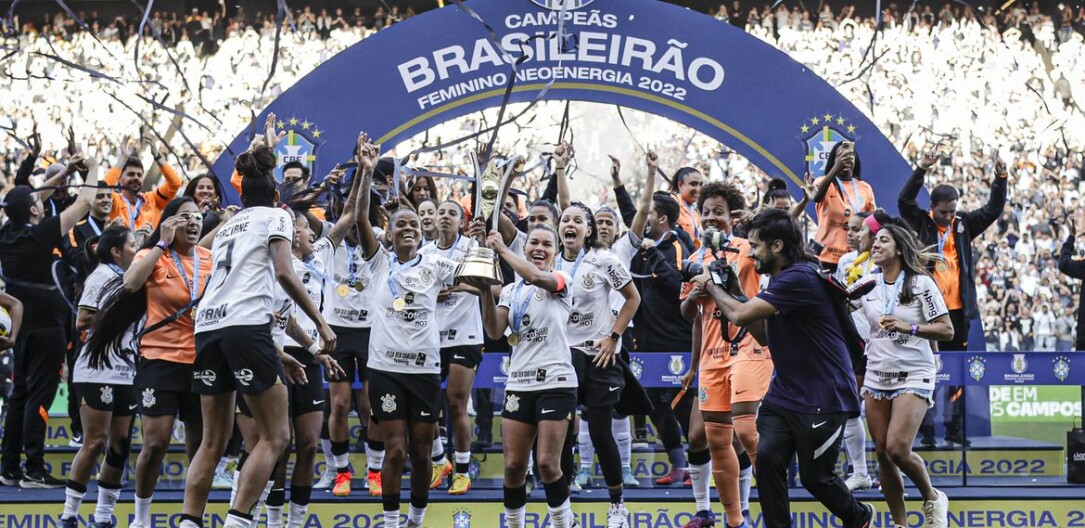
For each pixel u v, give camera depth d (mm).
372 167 6727
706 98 8953
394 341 6277
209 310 5496
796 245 5559
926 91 18109
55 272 7414
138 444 7980
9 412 7520
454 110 8945
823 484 5402
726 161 17125
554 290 5938
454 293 7098
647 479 7953
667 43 8953
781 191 7711
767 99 8961
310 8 18531
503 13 8930
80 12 18141
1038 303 14820
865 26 18625
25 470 7379
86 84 17547
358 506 6992
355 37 18359
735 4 18734
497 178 6434
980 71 18266
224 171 8734
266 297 5516
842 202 8086
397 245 6344
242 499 5414
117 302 5980
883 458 6359
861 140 8914
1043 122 17922
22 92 17484
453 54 8891
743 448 6758
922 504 6816
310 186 7688
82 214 7395
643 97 8969
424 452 6340
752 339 6293
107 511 6457
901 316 6254
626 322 6391
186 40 18094
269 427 5508
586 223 6574
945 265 6570
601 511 7031
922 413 6238
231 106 17547
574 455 8023
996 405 8172
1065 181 17016
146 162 16344
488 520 7008
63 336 7434
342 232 6801
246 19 18375
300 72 17984
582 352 6477
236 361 5414
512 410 6121
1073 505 7086
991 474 7785
